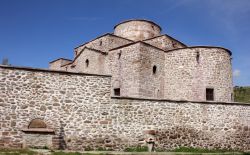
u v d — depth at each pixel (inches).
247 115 773.3
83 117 622.2
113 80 991.6
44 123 593.6
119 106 652.7
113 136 638.5
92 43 1189.7
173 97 971.3
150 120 674.2
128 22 1246.9
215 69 956.6
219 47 972.6
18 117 577.6
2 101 571.8
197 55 958.4
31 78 597.6
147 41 1146.7
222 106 749.9
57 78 615.8
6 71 582.6
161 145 674.2
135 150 642.8
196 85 944.3
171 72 988.6
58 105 608.4
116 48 1005.2
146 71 935.7
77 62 1151.0
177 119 701.3
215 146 724.7
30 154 476.7
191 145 703.1
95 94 636.7
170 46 1115.9
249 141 764.0
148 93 931.3
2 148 533.3
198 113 723.4
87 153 530.3
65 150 583.2
